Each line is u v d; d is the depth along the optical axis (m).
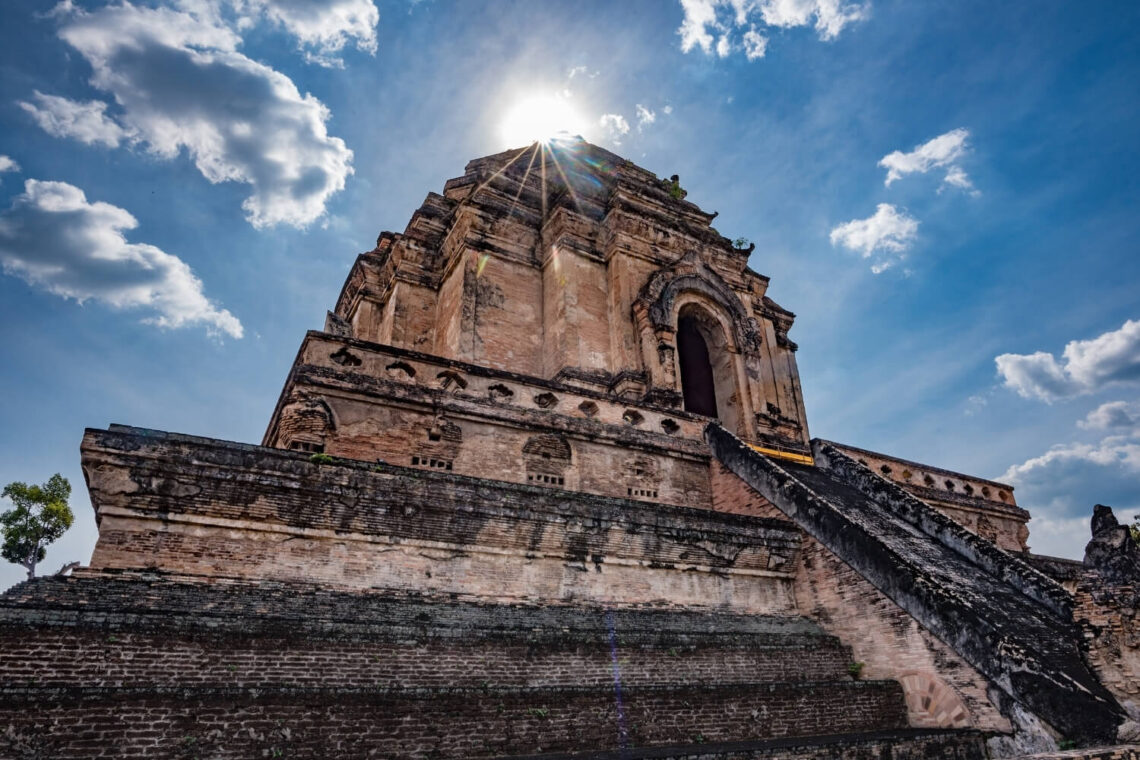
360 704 8.35
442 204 32.34
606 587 13.37
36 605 8.56
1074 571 20.08
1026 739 10.55
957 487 28.31
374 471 12.03
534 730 9.14
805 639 13.66
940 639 12.27
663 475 18.81
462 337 25.03
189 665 8.65
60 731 7.17
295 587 10.81
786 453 24.45
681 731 10.11
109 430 10.58
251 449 11.28
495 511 12.65
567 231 27.08
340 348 15.93
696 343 28.97
